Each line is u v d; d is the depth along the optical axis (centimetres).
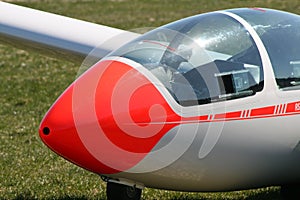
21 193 2038
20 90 3594
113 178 1596
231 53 1627
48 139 1506
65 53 2270
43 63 4288
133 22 5775
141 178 1580
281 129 1655
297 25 1769
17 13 2402
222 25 1695
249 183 1706
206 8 6506
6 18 2375
